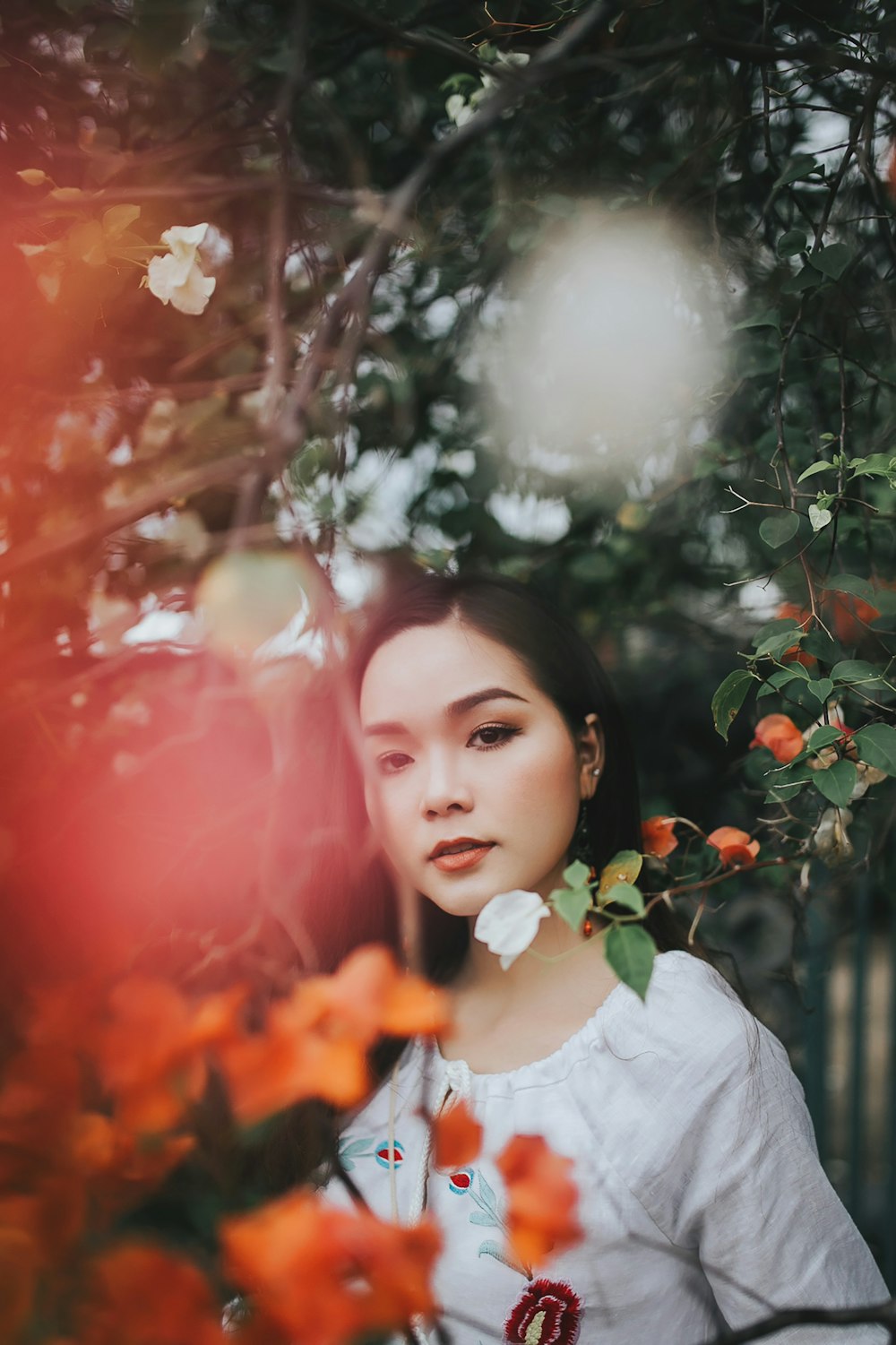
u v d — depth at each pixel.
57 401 1.39
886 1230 2.65
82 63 1.51
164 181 1.45
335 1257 0.70
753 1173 1.00
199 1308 0.74
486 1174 1.05
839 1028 4.21
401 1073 1.17
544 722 1.09
